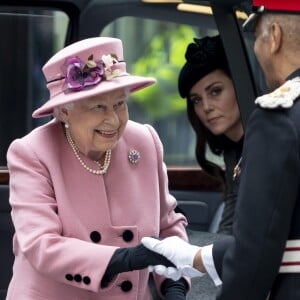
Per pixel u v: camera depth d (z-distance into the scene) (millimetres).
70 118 8102
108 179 8289
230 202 11281
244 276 7094
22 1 11508
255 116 7211
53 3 11555
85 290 8180
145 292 8641
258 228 7039
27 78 11609
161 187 8602
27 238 7969
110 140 8070
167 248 7629
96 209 8172
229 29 10281
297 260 7141
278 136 7078
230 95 11266
